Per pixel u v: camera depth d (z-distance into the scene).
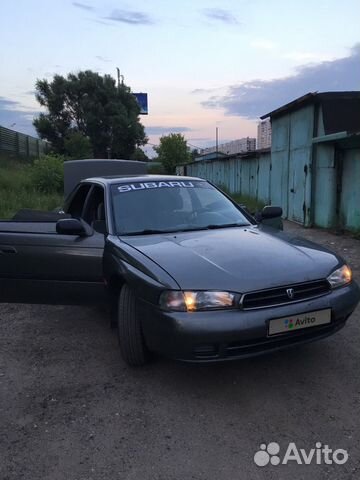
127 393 3.33
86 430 2.89
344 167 10.34
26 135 32.78
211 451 2.64
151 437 2.80
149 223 4.18
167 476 2.45
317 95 10.77
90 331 4.58
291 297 3.08
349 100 10.79
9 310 5.36
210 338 2.92
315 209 11.59
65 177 9.93
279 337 3.06
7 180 18.81
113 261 3.68
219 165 25.62
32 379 3.59
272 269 3.17
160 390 3.35
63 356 4.00
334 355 3.81
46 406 3.19
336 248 8.39
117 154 44.09
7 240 4.31
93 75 41.97
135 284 3.29
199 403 3.16
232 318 2.93
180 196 4.56
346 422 2.88
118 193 4.50
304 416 2.96
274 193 14.77
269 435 2.77
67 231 4.04
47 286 4.25
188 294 3.00
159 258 3.35
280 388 3.31
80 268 4.10
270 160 15.36
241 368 3.62
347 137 9.08
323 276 3.24
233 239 3.75
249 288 2.99
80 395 3.33
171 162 55.78
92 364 3.82
